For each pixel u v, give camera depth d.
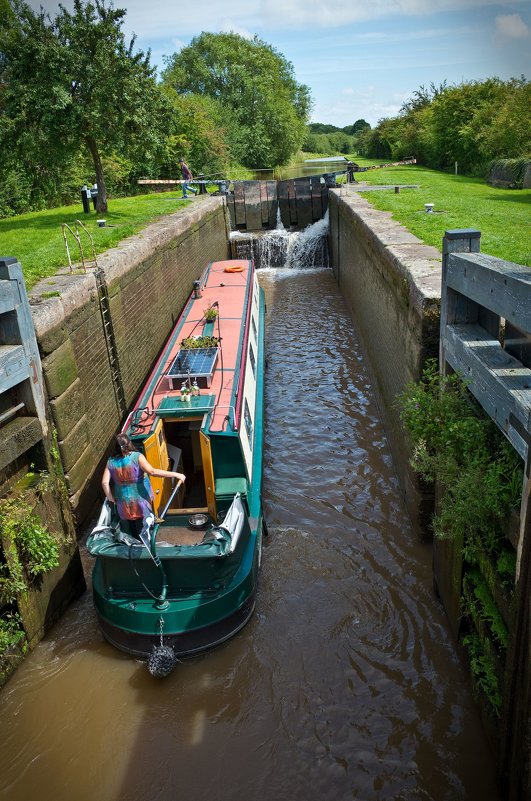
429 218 14.11
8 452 6.15
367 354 13.81
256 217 28.00
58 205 31.03
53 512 7.05
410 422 6.10
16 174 27.83
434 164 35.34
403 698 6.04
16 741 5.91
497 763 4.98
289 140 53.03
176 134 34.00
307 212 27.58
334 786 5.31
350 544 8.30
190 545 6.64
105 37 16.14
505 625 5.00
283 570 7.88
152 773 5.54
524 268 4.73
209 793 5.33
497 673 4.98
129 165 31.98
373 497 9.28
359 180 27.36
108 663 6.68
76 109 15.98
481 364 4.93
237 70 49.84
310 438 11.16
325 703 6.07
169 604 6.51
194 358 9.30
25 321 6.47
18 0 25.11
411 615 7.03
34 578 6.73
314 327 17.30
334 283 22.25
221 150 37.75
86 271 10.09
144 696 6.30
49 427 7.24
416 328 7.48
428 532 8.05
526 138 25.08
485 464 5.15
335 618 7.10
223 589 6.68
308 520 8.86
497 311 4.61
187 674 6.51
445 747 5.50
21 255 12.42
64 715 6.12
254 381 10.65
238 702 6.17
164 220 17.50
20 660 6.61
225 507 7.63
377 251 11.60
